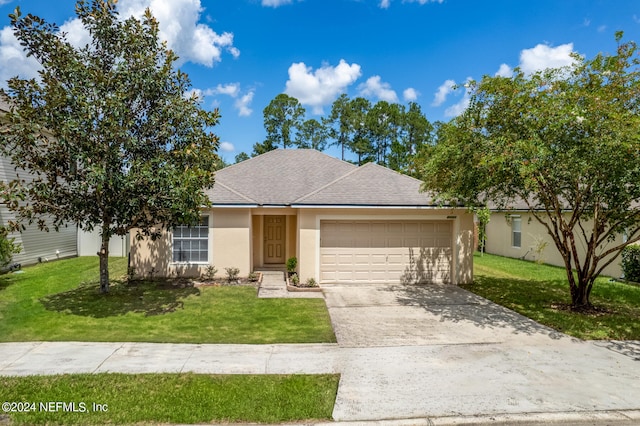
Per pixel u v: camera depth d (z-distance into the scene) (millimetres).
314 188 15438
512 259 19953
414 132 46844
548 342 7379
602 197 8742
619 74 8344
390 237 13031
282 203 14008
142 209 9266
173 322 8398
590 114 7746
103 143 8664
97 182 8242
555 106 8000
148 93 9391
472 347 7066
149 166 8523
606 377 5797
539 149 7621
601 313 9422
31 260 15938
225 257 13203
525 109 8391
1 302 9789
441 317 9062
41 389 5105
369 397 5062
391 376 5742
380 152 48312
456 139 9453
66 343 7004
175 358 6348
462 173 9102
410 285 12805
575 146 7941
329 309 9711
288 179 16172
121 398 4887
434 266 13195
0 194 8094
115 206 8969
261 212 14141
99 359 6250
